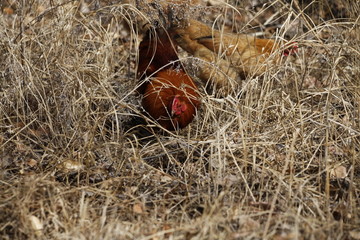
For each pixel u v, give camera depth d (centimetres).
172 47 874
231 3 1166
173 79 823
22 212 625
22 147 788
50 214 642
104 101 865
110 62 959
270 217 621
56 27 898
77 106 827
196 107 823
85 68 843
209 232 615
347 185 737
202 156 759
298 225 627
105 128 820
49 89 855
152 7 915
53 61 859
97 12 956
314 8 1216
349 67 960
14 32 921
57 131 808
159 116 805
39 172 741
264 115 863
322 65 1030
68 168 747
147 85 838
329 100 894
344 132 822
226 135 795
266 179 732
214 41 985
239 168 709
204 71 965
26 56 852
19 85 819
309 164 744
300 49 1063
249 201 692
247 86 871
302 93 915
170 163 788
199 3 1018
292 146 721
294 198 665
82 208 635
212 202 677
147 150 802
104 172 749
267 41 1012
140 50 893
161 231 621
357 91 862
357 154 778
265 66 954
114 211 661
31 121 805
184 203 694
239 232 614
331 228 629
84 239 590
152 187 730
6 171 738
